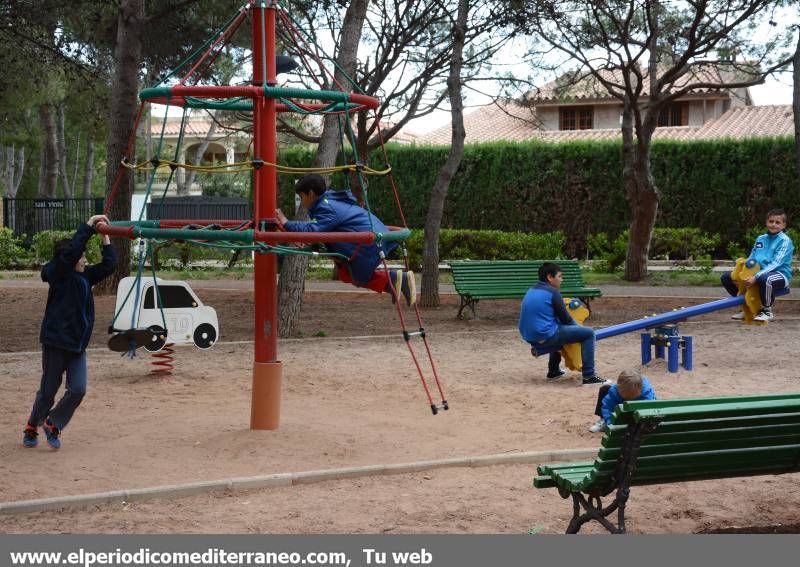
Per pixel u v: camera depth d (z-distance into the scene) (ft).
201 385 32.50
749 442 16.21
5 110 101.76
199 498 19.79
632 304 59.06
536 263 52.85
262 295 25.17
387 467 21.71
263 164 22.86
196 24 64.69
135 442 24.21
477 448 23.90
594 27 63.16
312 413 27.99
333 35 60.23
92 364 36.68
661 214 95.66
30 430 23.40
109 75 82.69
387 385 32.65
